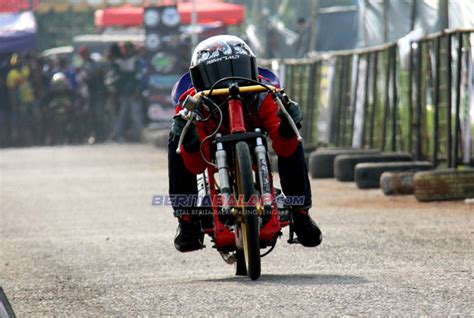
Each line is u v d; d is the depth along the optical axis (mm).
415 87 34312
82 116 71062
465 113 30188
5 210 31188
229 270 18016
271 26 70250
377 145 38156
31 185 39812
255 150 15648
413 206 27688
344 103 41406
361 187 33250
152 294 14945
